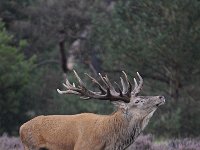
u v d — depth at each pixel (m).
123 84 28.89
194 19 60.66
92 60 86.69
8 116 73.69
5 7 95.44
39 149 29.81
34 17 94.94
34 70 82.25
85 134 28.08
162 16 61.78
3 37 76.56
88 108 68.06
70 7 95.00
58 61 92.81
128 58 62.41
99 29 68.38
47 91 78.00
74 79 72.44
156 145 38.66
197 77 61.75
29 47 95.12
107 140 27.80
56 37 93.44
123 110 27.83
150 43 60.75
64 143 28.84
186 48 60.19
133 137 27.97
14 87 72.75
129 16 64.69
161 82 63.44
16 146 39.38
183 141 39.69
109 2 99.94
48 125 29.53
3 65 72.31
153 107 27.70
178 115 56.62
